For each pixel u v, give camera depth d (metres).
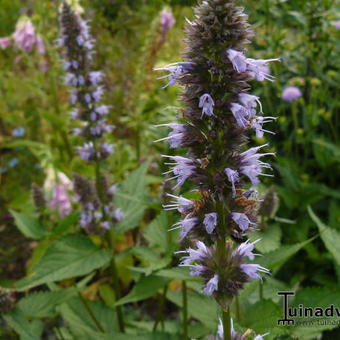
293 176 0.38
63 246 0.27
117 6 0.70
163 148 0.42
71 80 0.30
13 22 0.68
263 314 0.22
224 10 0.14
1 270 0.42
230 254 0.17
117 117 0.54
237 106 0.14
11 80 0.54
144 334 0.25
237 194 0.16
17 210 0.47
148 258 0.26
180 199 0.17
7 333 0.26
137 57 0.58
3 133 0.58
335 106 0.41
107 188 0.30
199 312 0.26
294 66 0.43
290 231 0.36
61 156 0.46
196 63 0.14
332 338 0.29
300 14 0.40
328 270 0.34
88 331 0.28
